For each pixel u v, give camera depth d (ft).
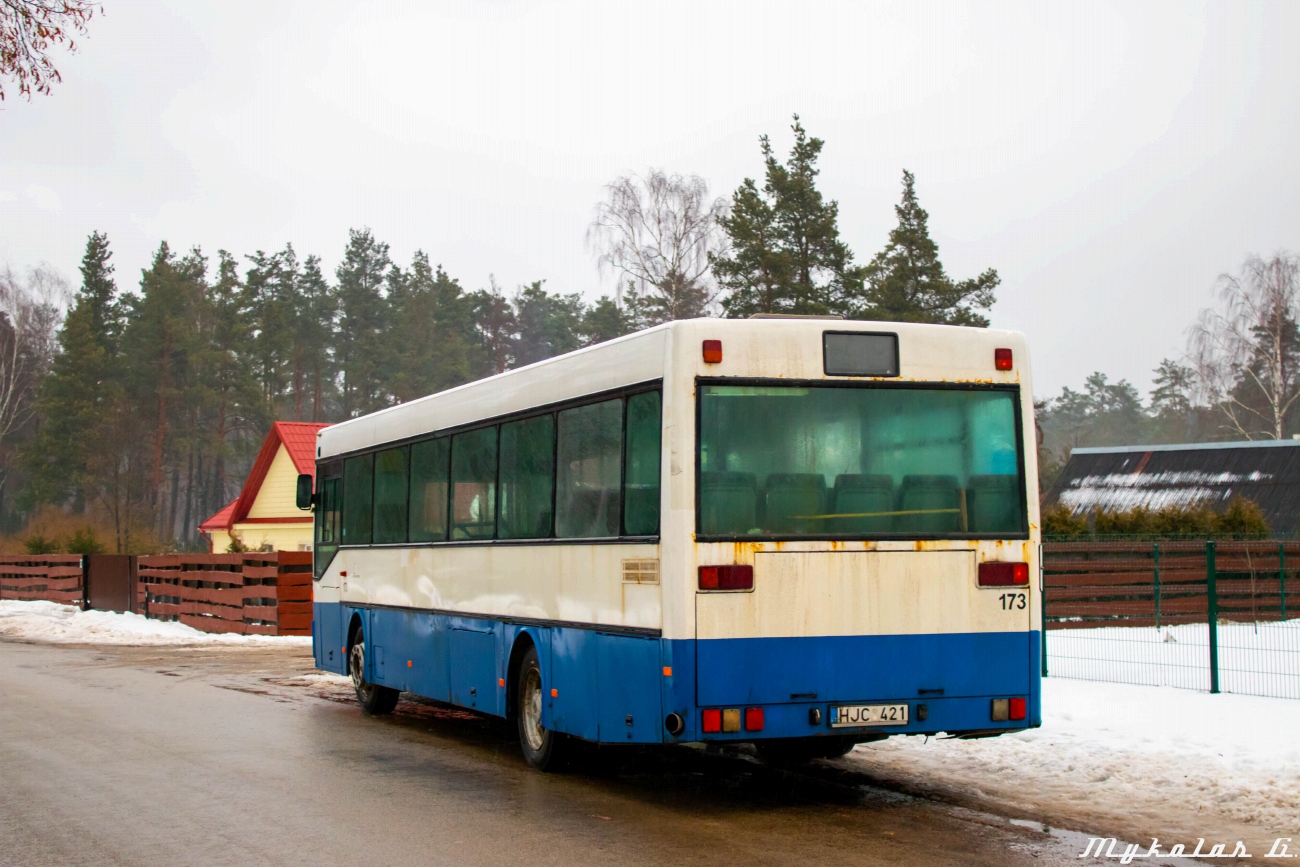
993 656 28.55
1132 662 50.42
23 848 24.99
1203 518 100.42
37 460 227.20
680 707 26.78
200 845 25.16
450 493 40.29
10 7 42.19
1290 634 67.00
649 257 160.04
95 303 249.55
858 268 145.69
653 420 28.50
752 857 23.95
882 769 33.58
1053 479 203.51
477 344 249.14
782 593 27.45
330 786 31.89
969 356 29.32
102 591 114.83
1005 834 25.82
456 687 39.19
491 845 25.07
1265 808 27.53
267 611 87.66
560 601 32.48
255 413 244.63
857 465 28.27
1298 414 233.35
